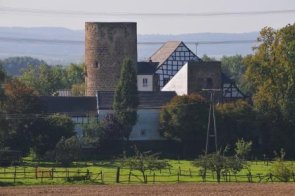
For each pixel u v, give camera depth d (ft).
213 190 616.39
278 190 616.39
